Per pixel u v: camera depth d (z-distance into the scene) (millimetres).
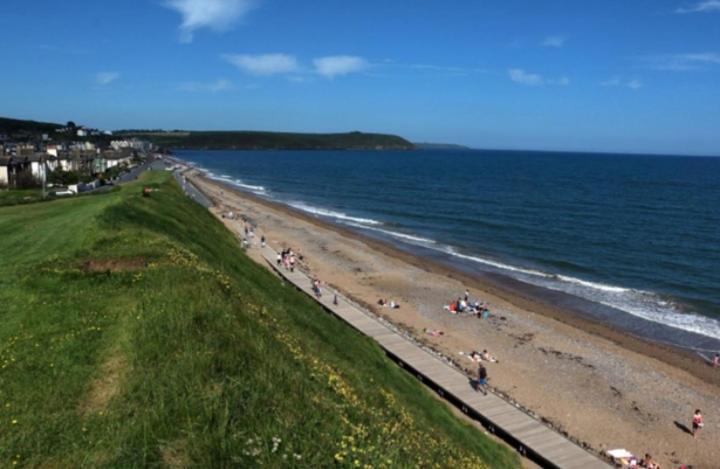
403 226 78312
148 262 20266
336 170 196625
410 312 38719
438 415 20078
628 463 21578
